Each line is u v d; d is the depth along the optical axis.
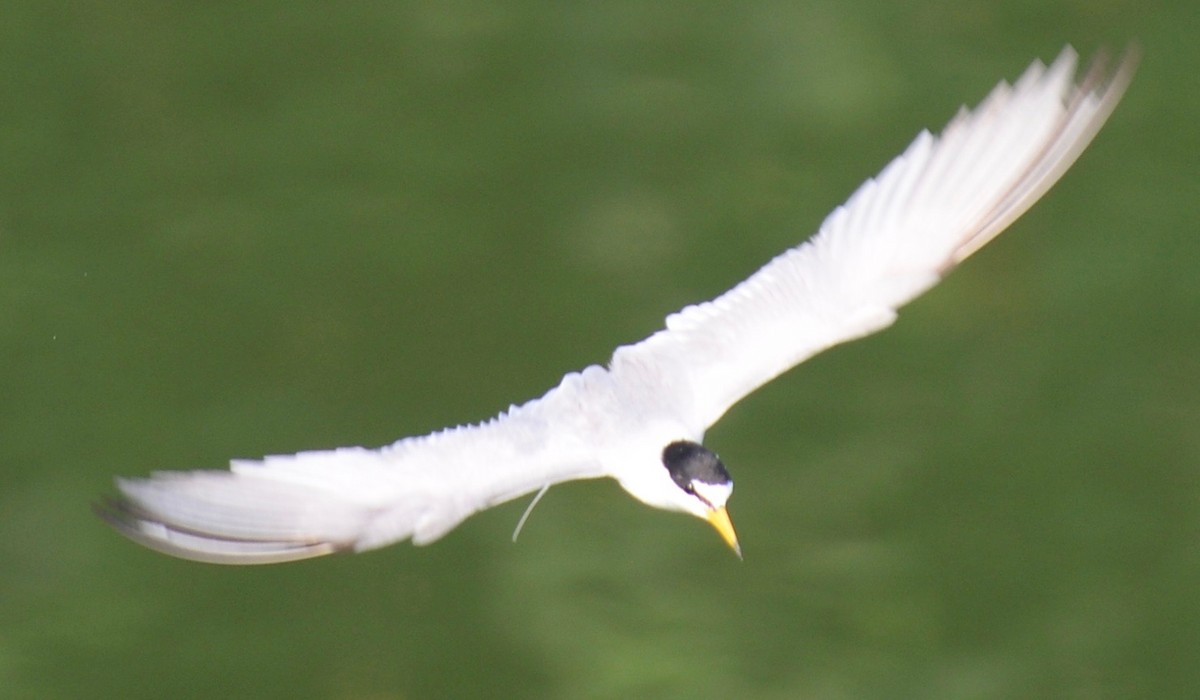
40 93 18.06
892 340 16.08
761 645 13.74
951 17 18.39
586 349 15.81
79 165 17.39
